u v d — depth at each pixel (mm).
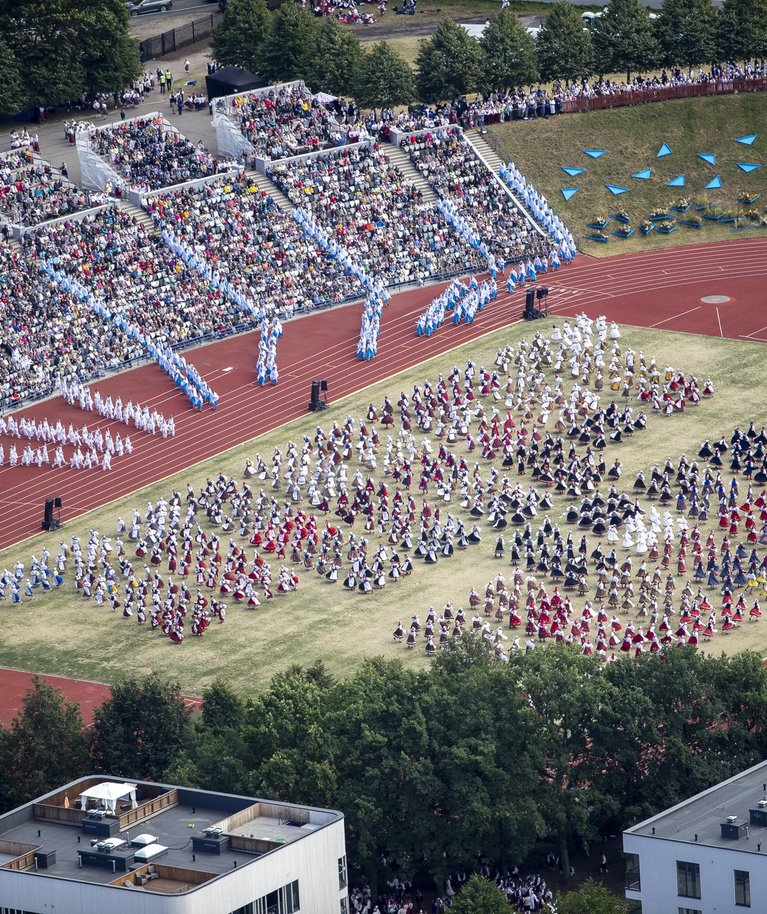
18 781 147250
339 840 126188
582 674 150250
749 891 125000
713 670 149750
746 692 149375
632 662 151500
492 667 150750
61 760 149000
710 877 126062
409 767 142750
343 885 126688
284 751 143625
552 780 146875
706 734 147250
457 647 158625
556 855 146750
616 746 145750
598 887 130500
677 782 145250
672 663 148750
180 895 117312
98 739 150875
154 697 152750
